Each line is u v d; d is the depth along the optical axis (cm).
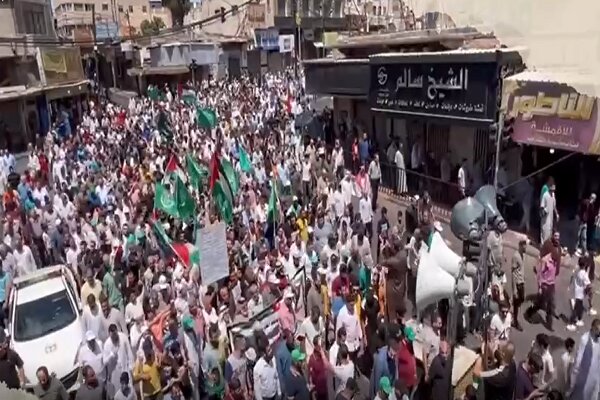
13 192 1848
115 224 1533
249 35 6097
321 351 891
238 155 2034
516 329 1112
